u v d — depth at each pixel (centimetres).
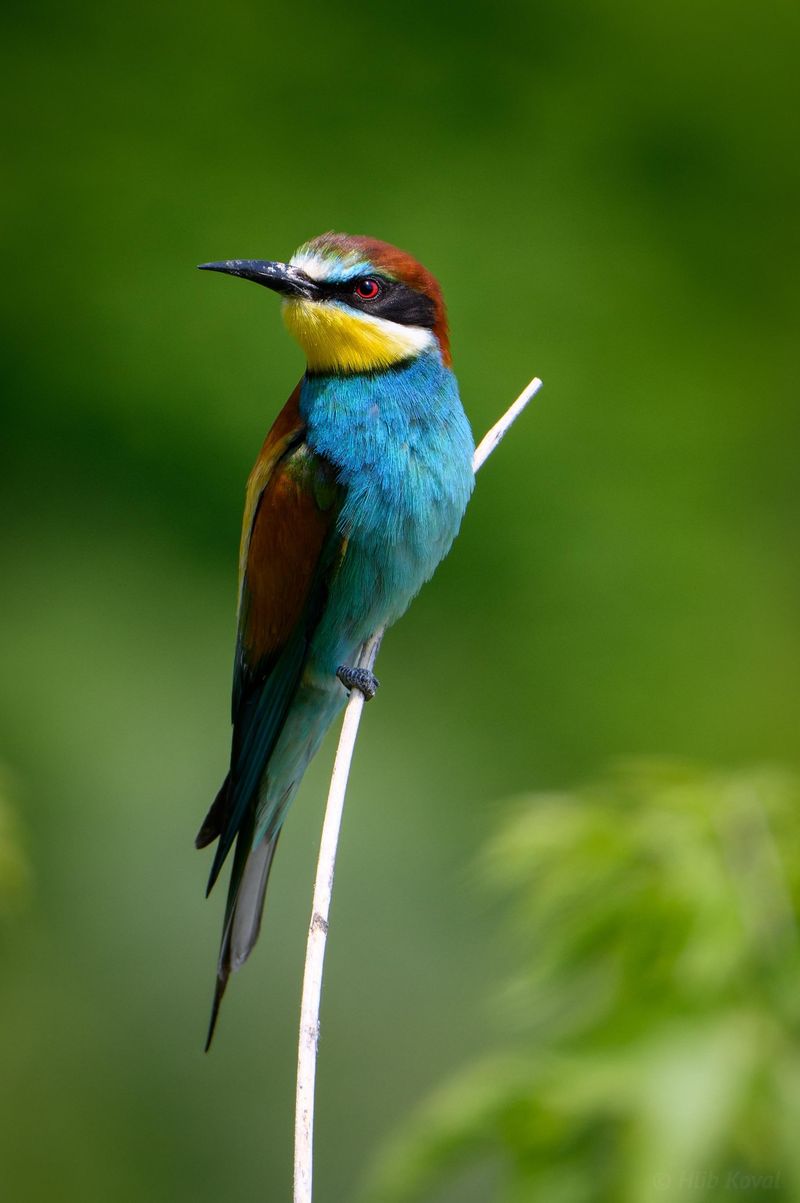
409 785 1239
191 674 1313
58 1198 970
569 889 562
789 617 1488
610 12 1614
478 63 1591
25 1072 1015
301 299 635
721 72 1628
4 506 1387
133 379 1412
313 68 1562
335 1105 1005
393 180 1536
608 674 1409
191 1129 1001
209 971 1077
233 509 1374
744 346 1588
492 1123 520
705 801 563
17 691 1270
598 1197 514
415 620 1393
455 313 1493
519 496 1431
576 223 1562
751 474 1538
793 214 1625
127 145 1514
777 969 526
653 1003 531
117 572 1355
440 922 1109
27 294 1451
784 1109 503
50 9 1534
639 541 1446
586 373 1498
